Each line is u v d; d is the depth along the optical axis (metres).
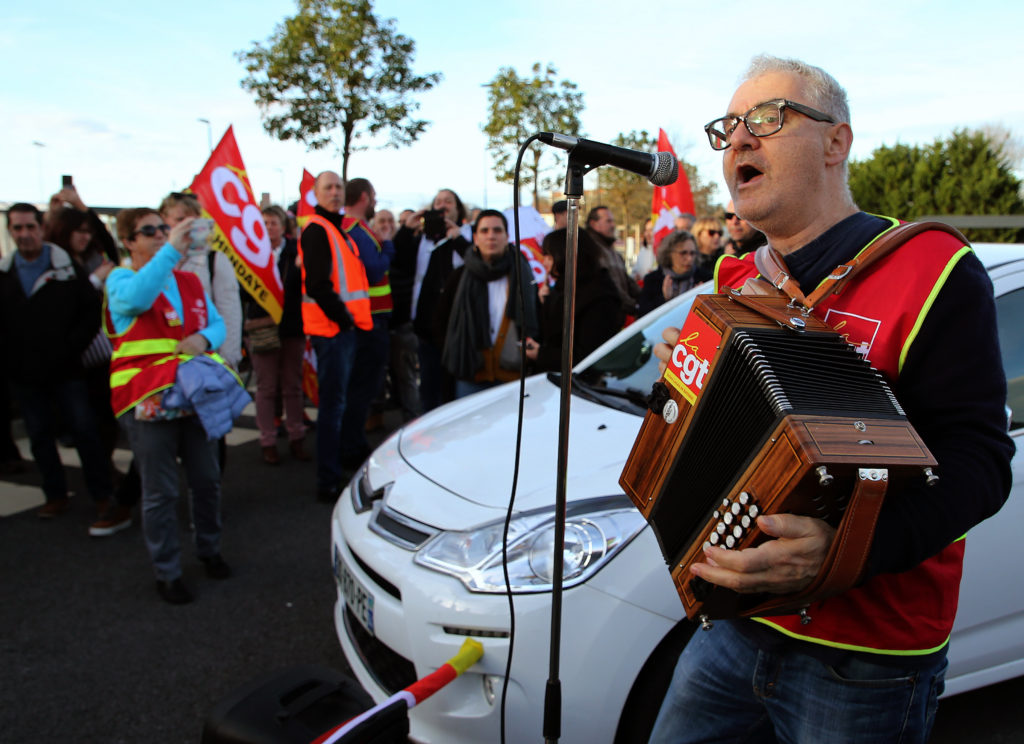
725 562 1.04
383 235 6.68
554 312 3.92
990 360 1.11
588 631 1.79
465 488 2.17
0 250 7.38
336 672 1.47
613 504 1.94
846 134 1.29
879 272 1.18
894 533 1.02
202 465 3.35
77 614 3.18
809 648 1.24
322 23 12.00
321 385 4.41
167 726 2.45
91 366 4.39
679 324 2.98
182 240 2.93
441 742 1.91
